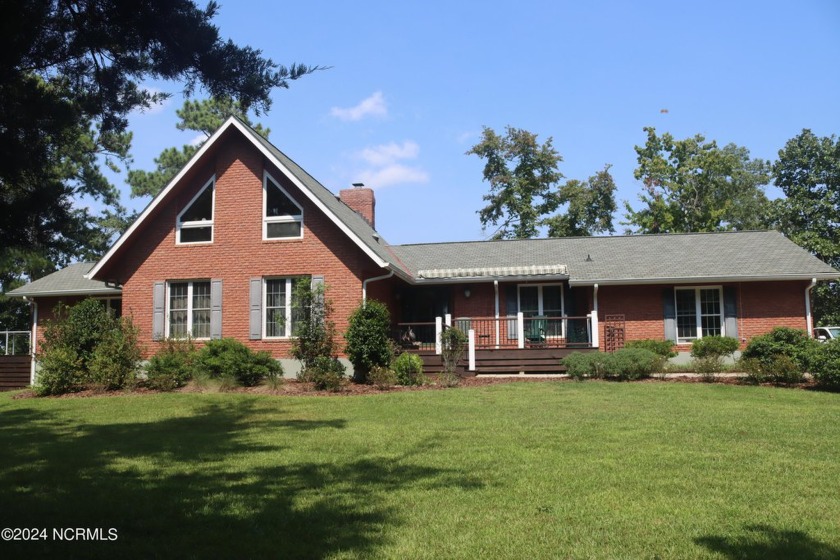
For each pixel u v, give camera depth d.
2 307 36.06
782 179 38.47
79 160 18.62
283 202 20.19
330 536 5.69
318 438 10.34
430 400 14.36
